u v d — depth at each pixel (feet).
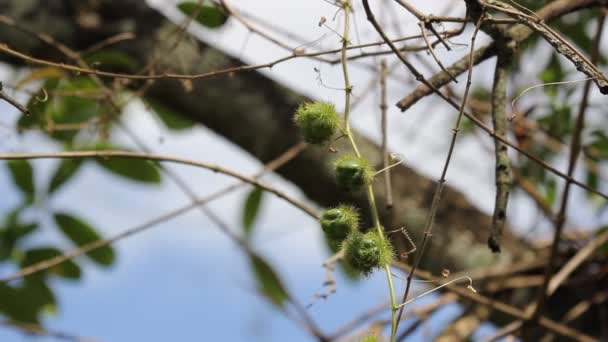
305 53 4.96
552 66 5.87
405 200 5.85
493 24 4.61
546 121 5.82
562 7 4.86
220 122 5.96
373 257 4.33
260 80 5.98
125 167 5.81
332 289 4.86
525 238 5.93
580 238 5.90
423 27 4.57
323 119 4.49
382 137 5.34
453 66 4.68
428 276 5.31
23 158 4.97
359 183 4.42
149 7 6.00
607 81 4.30
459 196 5.96
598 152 5.94
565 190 5.30
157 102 6.00
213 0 5.46
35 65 5.88
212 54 5.93
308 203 5.99
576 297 5.84
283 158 5.85
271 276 5.88
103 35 5.97
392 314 4.31
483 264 5.83
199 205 5.58
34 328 5.77
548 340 5.77
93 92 5.72
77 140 5.82
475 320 5.66
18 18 5.98
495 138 4.60
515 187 6.00
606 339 5.78
